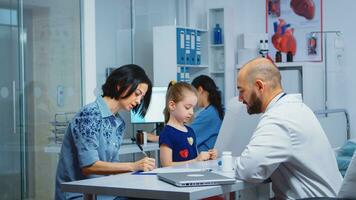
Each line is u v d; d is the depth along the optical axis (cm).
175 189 173
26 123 423
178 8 614
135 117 495
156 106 502
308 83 540
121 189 182
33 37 429
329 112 523
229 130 289
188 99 284
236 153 287
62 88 436
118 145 259
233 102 292
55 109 435
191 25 608
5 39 413
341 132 540
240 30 627
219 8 595
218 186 182
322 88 569
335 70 571
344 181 173
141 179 201
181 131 286
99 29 514
